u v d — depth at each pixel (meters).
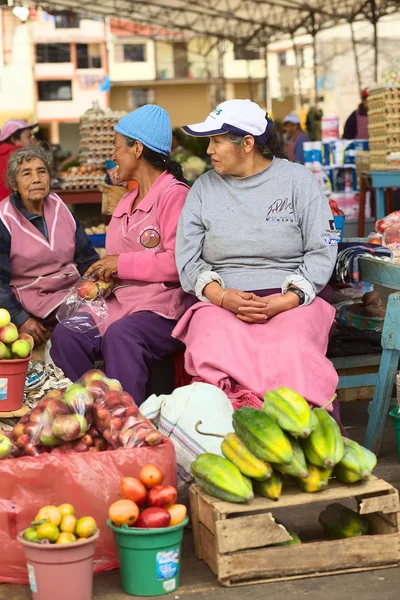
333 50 20.16
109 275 4.23
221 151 3.90
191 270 4.01
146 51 30.38
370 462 3.00
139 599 2.81
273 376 3.63
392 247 4.56
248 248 3.99
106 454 2.96
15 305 4.23
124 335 3.97
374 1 15.79
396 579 2.88
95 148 9.38
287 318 3.79
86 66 30.27
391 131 8.25
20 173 4.26
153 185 4.25
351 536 3.04
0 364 3.46
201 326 3.80
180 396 3.46
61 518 2.72
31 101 29.48
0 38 28.94
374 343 4.77
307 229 3.97
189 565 3.08
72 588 2.66
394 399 5.01
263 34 18.77
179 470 3.40
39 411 3.12
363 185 9.41
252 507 2.87
